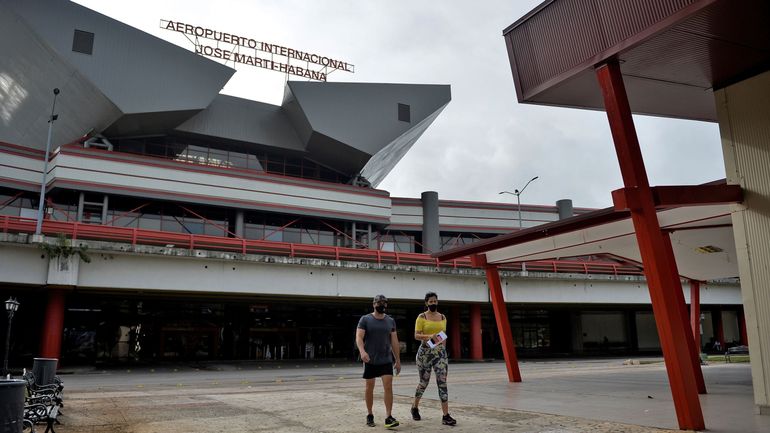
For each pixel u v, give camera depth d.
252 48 56.16
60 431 8.21
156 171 44.34
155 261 30.70
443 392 8.30
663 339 8.23
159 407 11.19
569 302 42.78
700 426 7.82
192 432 7.96
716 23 8.21
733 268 21.61
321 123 52.56
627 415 9.16
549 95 10.64
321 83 53.47
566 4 9.55
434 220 60.16
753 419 8.71
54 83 42.91
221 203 46.50
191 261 31.53
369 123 54.81
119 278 29.73
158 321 42.38
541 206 66.06
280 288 33.66
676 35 8.62
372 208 54.06
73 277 28.28
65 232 29.31
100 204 42.44
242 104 54.78
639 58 9.40
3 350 38.03
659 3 8.07
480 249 16.33
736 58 9.42
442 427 8.04
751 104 9.80
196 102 46.94
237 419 9.20
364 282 36.41
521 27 10.53
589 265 44.44
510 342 17.73
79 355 39.38
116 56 44.19
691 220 12.35
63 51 41.84
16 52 41.28
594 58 9.16
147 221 45.53
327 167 59.28
